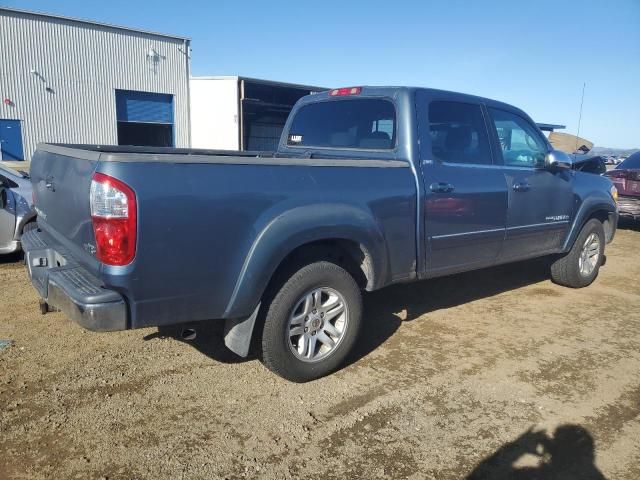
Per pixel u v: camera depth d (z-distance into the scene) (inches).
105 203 110.9
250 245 129.5
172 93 1216.2
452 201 177.2
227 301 129.6
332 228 142.1
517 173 203.8
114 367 154.3
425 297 232.5
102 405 133.9
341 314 153.3
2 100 999.0
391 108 178.1
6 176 268.2
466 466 115.8
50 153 146.4
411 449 121.1
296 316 144.5
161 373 151.9
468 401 143.2
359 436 125.3
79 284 122.0
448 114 185.0
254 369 156.8
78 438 120.0
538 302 231.3
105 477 108.0
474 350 176.9
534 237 217.2
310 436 124.6
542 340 187.6
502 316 211.6
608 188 258.4
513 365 166.2
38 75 1031.0
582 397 147.5
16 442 117.6
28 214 251.4
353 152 187.9
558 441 126.4
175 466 112.1
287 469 112.7
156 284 117.9
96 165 113.0
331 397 142.6
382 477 111.4
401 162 166.6
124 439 120.4
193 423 127.9
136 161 113.0
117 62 1125.7
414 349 175.8
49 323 184.4
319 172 143.6
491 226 193.8
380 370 159.6
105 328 116.0
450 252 181.8
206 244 122.6
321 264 145.5
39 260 146.0
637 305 231.5
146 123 1195.9
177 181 117.3
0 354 159.2
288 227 133.6
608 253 352.2
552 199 221.0
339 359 153.9
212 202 122.3
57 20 1037.2
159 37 1173.7
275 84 1302.9
